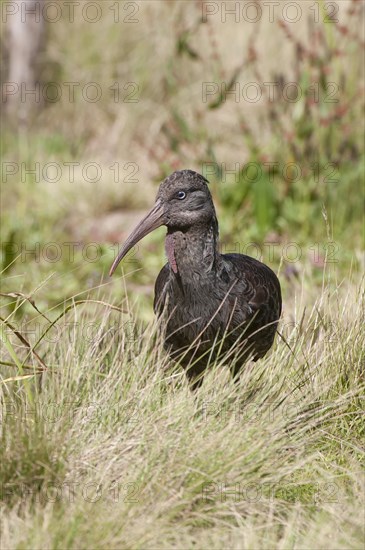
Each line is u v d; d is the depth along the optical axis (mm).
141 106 28969
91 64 30578
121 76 30125
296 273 17562
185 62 28516
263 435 12117
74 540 10398
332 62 23234
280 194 22281
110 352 14219
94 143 28969
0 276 19141
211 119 27016
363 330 14031
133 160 27672
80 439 12008
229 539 10898
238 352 13648
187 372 14102
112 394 12773
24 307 17516
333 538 10742
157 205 13531
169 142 25312
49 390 13078
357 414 13297
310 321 14570
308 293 16969
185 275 13508
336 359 13742
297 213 21781
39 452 11555
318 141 22344
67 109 30312
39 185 25781
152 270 20703
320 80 21812
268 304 13992
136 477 11445
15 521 10758
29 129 30219
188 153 25422
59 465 11602
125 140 28484
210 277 13469
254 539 10523
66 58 30828
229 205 22547
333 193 21875
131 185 25828
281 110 24734
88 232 24031
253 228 21641
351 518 10977
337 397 13438
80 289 19328
